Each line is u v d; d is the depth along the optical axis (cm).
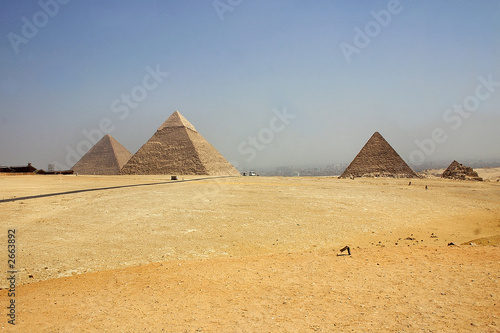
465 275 1094
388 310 848
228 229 2333
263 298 989
